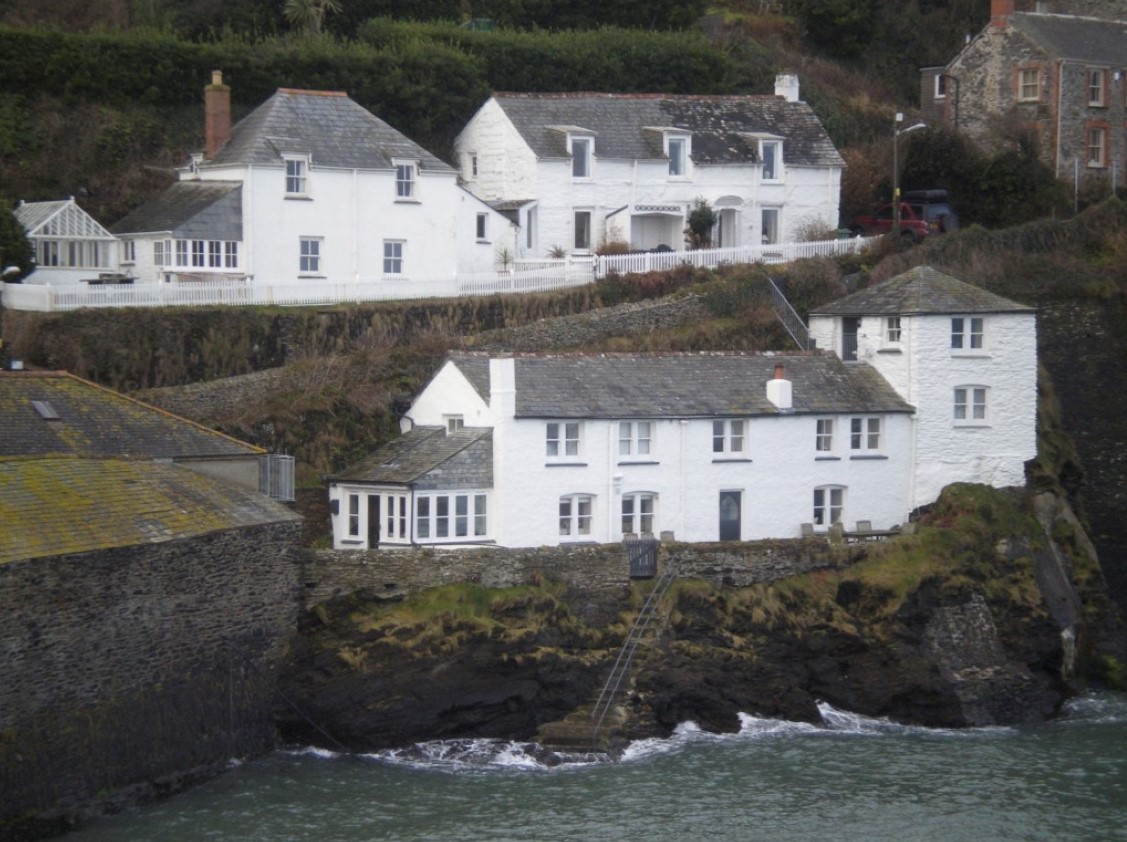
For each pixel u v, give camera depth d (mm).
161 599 198000
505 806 197750
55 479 199750
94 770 187625
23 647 179000
